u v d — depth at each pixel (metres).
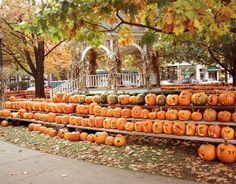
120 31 7.07
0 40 16.80
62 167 6.52
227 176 5.59
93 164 6.66
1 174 6.24
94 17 5.87
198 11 4.69
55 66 29.38
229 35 7.69
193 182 5.33
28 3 18.31
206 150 6.51
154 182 5.40
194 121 7.33
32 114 11.15
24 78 49.16
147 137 8.79
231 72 16.88
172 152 7.27
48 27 5.98
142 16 6.32
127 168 6.30
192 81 45.19
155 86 21.97
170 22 4.89
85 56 20.55
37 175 6.08
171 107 8.04
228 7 5.17
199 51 17.59
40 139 9.34
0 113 12.16
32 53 22.78
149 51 21.33
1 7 18.69
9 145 8.77
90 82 20.69
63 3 5.42
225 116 6.96
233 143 6.65
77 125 9.32
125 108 8.91
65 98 10.63
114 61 19.77
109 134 8.80
